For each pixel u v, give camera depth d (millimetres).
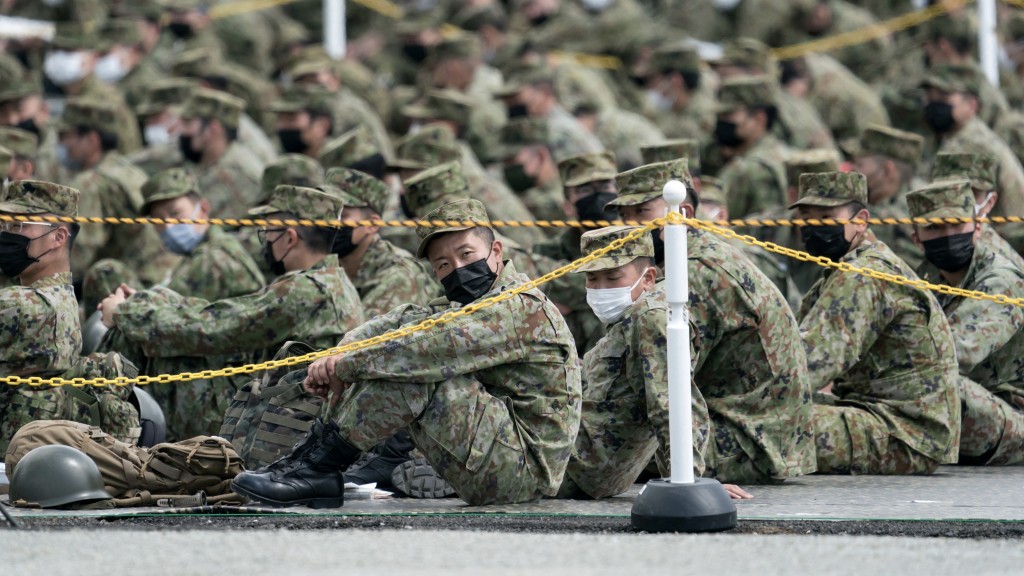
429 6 64000
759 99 47094
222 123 45125
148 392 31266
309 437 24062
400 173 41031
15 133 44219
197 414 31000
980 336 31734
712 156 53312
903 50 61219
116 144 47438
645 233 26000
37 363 28016
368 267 34188
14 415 27875
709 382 27297
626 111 59812
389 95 59281
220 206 44812
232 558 18750
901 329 29906
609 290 25953
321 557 18828
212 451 24406
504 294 24000
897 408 29875
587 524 22094
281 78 63469
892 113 55438
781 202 45344
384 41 65875
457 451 23828
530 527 21781
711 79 58188
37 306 28016
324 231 30297
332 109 49844
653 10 67250
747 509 23891
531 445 24281
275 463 24094
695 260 26906
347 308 30156
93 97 54969
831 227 30078
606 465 25875
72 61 54438
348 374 23703
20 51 58969
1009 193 45656
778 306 27094
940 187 32250
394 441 27453
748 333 26906
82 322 38469
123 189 43344
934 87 47469
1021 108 59062
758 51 54188
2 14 62250
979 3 56969
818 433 29266
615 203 29172
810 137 52469
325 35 63406
